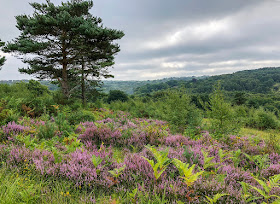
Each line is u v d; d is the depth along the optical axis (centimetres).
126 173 319
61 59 1816
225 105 780
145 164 341
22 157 358
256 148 526
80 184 292
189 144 604
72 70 1969
